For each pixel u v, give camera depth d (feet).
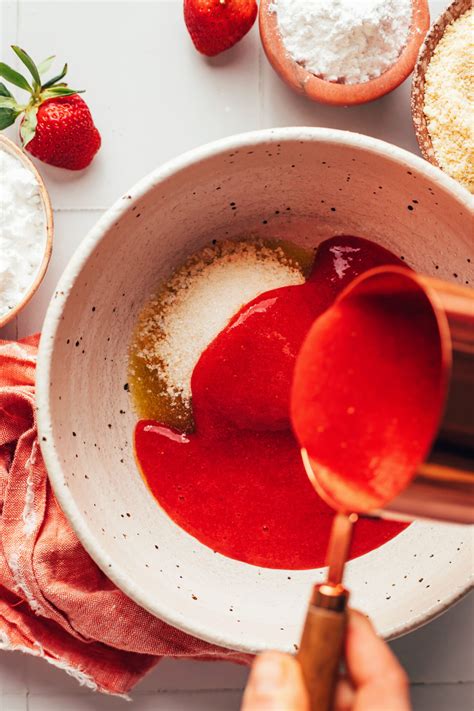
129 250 1.66
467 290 1.22
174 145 1.89
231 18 1.79
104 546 1.55
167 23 1.89
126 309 1.73
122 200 1.56
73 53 1.89
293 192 1.71
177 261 1.77
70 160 1.84
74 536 1.77
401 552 1.67
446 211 1.61
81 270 1.56
